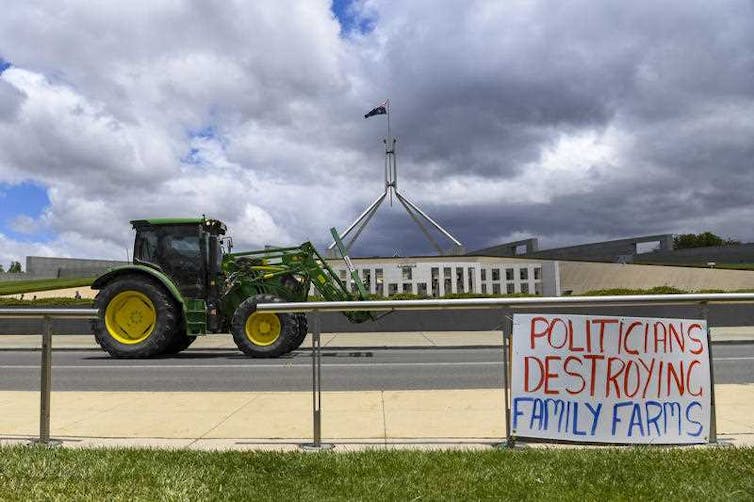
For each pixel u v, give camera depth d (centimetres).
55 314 548
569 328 498
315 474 432
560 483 402
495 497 377
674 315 1008
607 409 491
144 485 409
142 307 1384
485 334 2103
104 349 1373
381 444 546
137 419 671
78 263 6881
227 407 737
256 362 1280
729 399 757
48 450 506
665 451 473
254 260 1477
